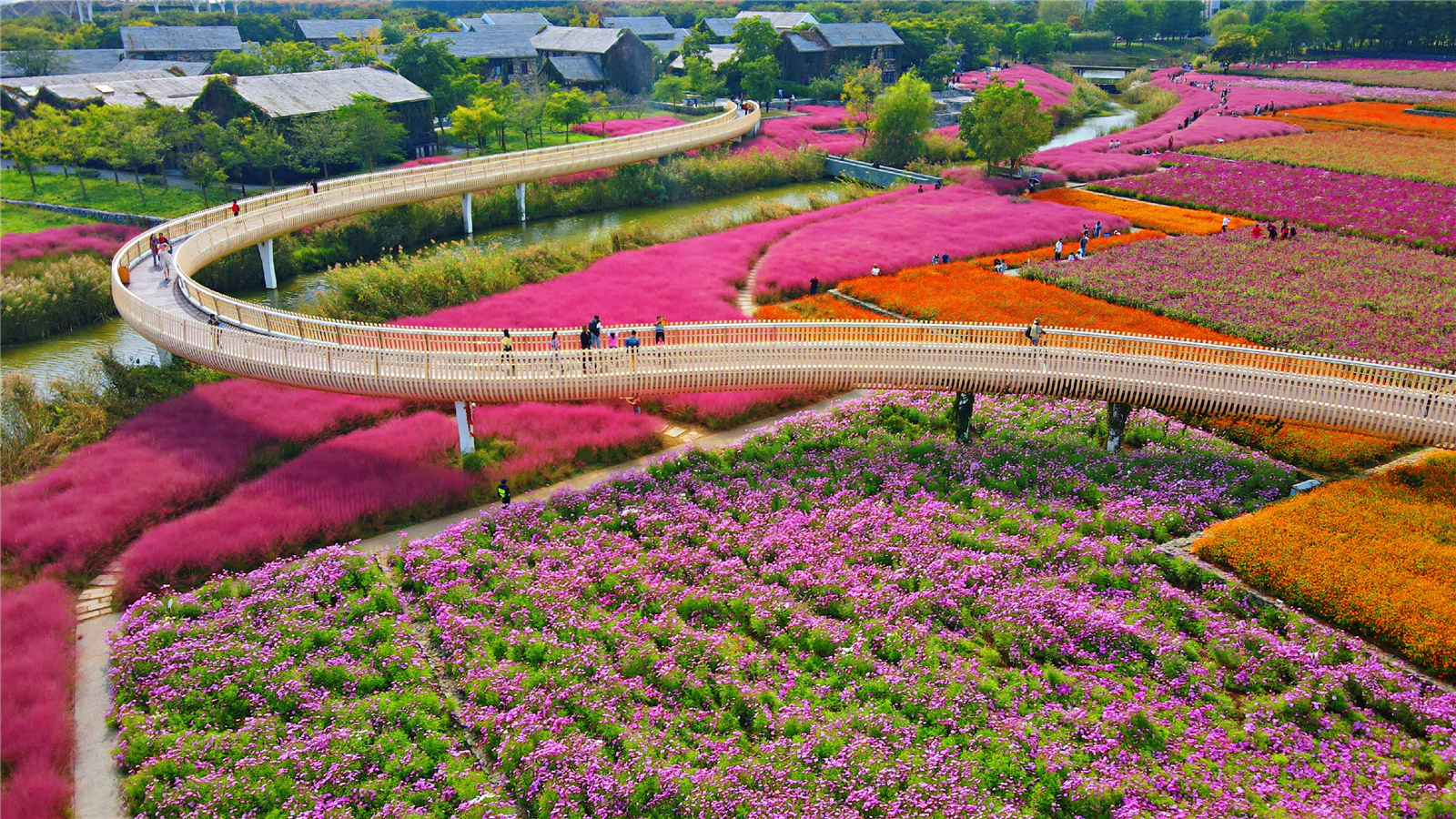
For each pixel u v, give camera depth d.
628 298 48.94
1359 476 29.67
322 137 69.38
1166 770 18.16
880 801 17.80
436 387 30.61
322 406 37.25
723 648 22.05
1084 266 53.25
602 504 29.05
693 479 30.34
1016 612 22.92
